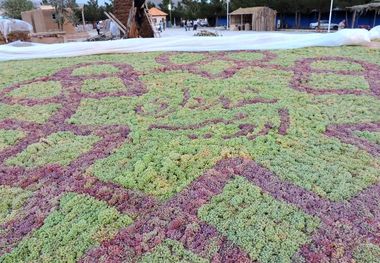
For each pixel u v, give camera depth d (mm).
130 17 9359
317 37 6938
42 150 2975
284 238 1837
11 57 6641
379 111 3525
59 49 6746
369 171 2418
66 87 4664
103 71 5371
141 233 1936
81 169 2613
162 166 2576
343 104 3721
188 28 30391
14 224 2066
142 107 3852
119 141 3045
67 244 1880
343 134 3018
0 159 2846
